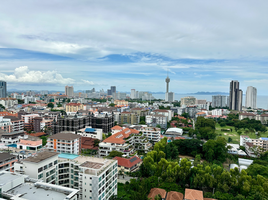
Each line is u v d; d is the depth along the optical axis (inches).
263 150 6879.9
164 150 6382.9
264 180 4173.2
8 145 5374.0
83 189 3262.8
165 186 4429.1
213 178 4345.5
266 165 5511.8
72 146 5713.6
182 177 4626.0
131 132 7416.3
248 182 4168.3
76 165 3713.1
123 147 6087.6
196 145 7116.1
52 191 2657.5
